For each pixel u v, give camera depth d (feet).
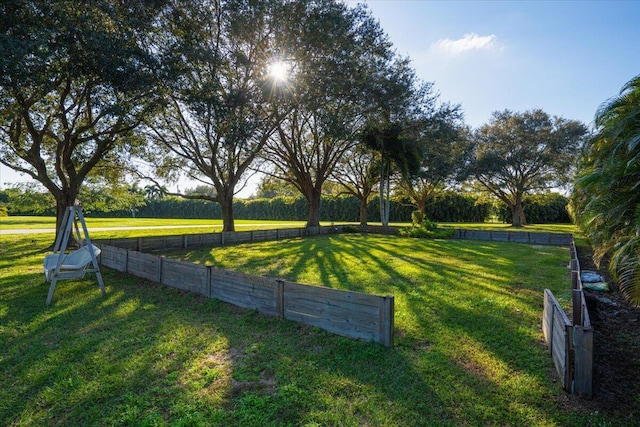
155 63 28.89
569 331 8.49
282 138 59.06
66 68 24.93
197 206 150.30
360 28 43.21
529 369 9.70
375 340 11.29
